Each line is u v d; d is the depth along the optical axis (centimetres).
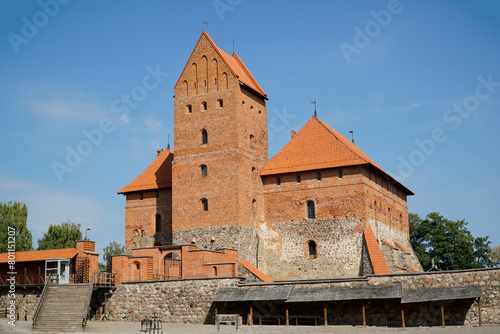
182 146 6544
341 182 6153
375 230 6225
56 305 5056
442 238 8531
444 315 4366
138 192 6981
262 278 5688
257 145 6675
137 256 5631
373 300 4584
